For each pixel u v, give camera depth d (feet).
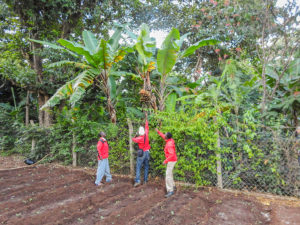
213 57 33.01
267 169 13.16
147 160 16.66
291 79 14.65
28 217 10.56
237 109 15.76
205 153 14.55
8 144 30.68
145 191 14.76
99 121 26.58
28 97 39.93
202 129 14.32
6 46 36.70
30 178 18.65
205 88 23.68
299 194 12.25
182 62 36.40
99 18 36.09
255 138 13.42
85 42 21.99
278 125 12.87
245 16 16.06
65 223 10.08
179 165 15.61
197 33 26.96
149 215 10.61
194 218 10.34
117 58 18.75
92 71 18.25
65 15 32.22
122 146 19.17
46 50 28.37
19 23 35.55
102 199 13.28
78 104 25.49
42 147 25.41
